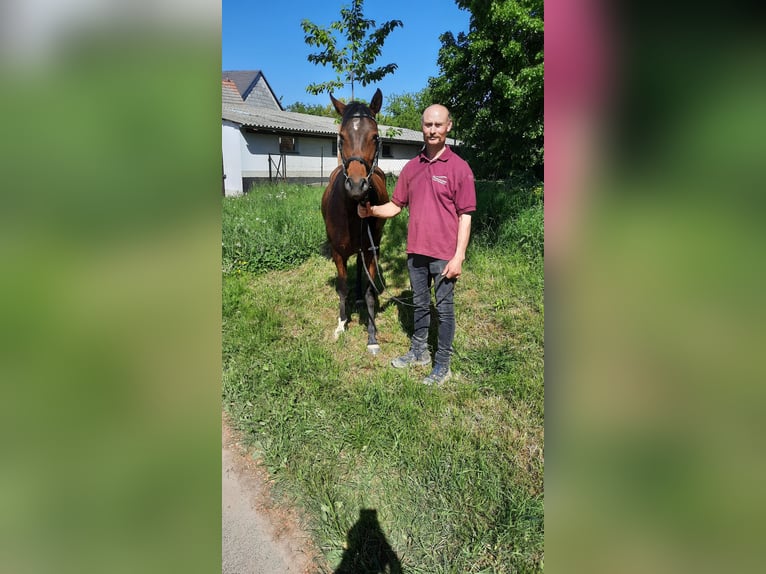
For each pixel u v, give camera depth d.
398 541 1.78
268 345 3.34
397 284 4.63
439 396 2.67
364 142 2.74
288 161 16.94
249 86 26.34
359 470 2.14
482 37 9.90
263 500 2.01
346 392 2.76
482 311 3.83
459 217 2.71
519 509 1.85
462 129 13.96
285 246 5.40
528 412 2.51
